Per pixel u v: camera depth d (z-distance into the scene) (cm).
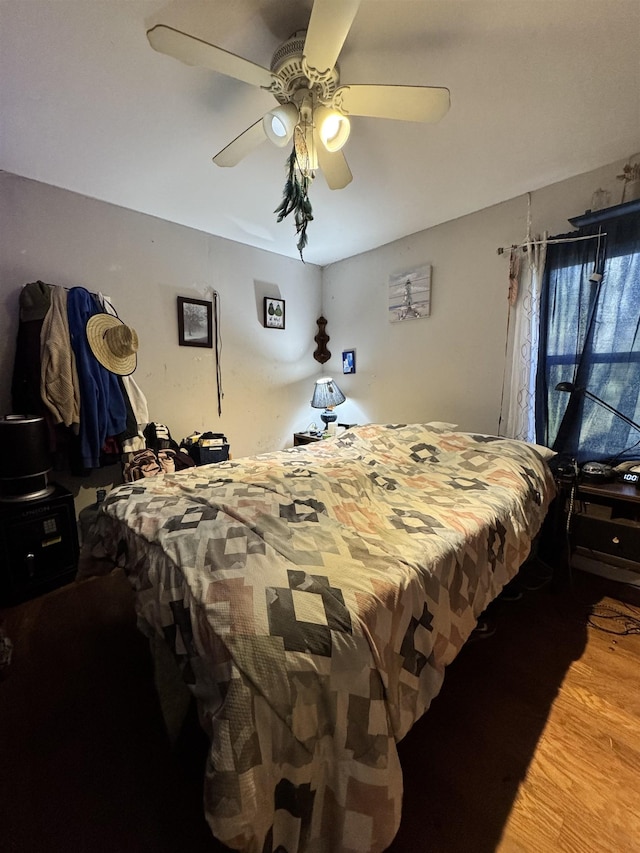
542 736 118
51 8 105
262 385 324
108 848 90
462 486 171
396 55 122
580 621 173
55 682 140
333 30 91
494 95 141
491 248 235
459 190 214
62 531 201
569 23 110
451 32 113
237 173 196
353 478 169
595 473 183
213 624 80
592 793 102
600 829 93
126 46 119
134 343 217
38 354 198
